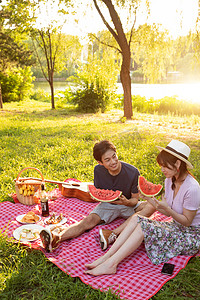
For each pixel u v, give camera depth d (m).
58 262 3.34
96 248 3.72
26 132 12.45
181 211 3.34
